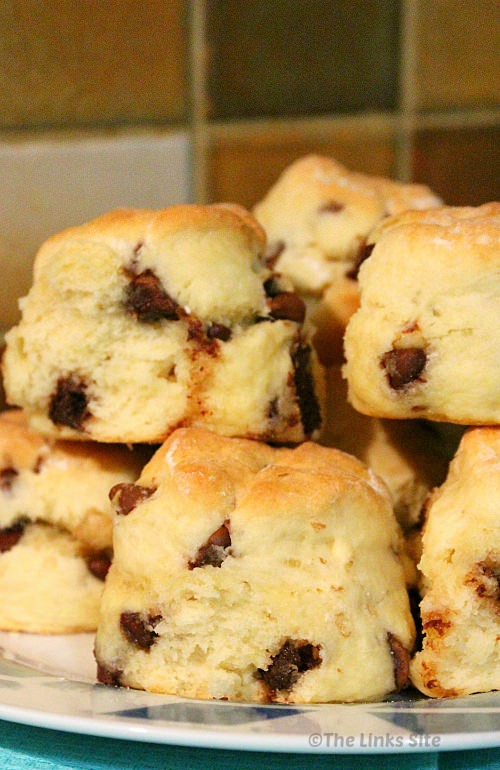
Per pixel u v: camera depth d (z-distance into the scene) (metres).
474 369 0.38
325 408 0.41
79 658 0.39
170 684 0.37
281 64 0.56
